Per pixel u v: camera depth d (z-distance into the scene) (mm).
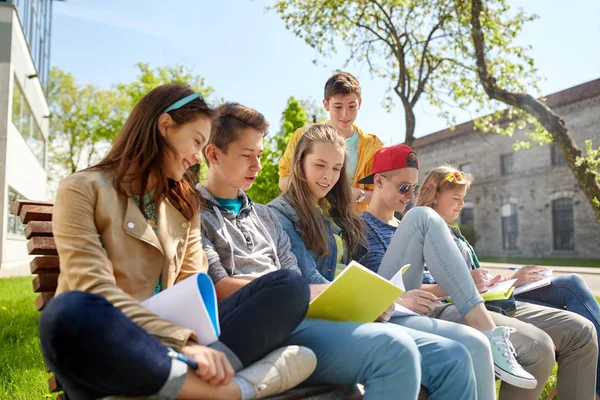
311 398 1825
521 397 2611
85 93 37031
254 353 1700
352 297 2004
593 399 2939
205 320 1614
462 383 2102
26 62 21453
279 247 2699
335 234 3184
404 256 2803
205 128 2010
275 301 1718
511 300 3078
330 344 1879
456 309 2910
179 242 2025
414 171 3391
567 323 2928
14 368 3834
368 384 1835
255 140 2502
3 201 17141
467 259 3465
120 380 1396
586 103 20953
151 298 1699
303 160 2953
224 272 2285
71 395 1492
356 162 4285
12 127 18156
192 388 1472
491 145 26203
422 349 2146
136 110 1977
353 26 15336
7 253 18297
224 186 2520
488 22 14047
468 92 15734
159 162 1954
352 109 4191
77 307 1395
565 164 23266
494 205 26266
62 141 39156
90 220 1773
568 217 23297
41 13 26641
